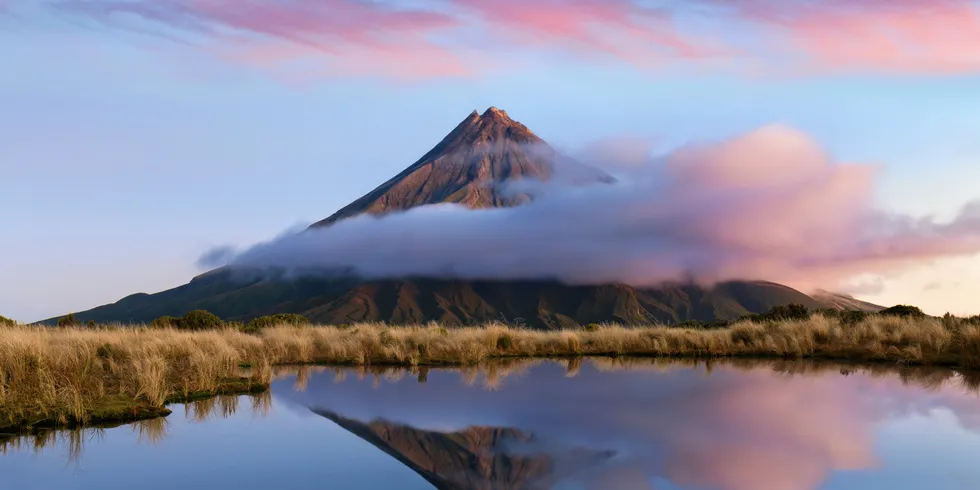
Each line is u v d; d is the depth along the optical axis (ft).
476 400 49.67
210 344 69.87
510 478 29.25
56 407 42.50
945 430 37.93
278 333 92.17
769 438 36.32
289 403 48.62
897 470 29.76
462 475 29.17
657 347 88.12
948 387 53.98
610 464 31.24
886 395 50.21
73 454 34.04
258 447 35.32
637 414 43.55
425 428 39.83
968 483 27.76
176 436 38.11
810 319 96.84
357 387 57.26
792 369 68.33
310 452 33.99
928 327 81.35
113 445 35.86
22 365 47.47
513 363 78.64
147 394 47.39
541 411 45.19
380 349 84.07
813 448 33.99
